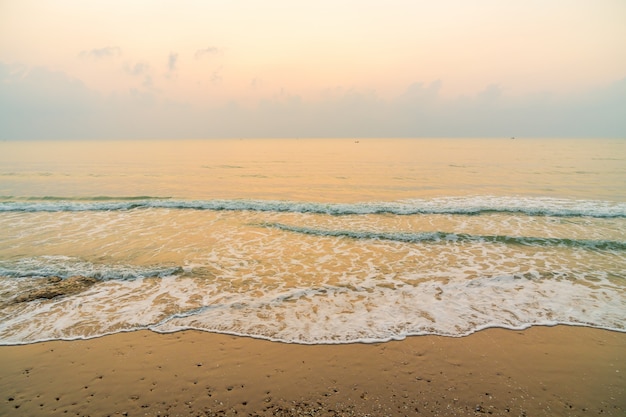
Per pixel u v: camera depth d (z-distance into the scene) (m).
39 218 14.48
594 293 7.61
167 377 4.98
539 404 4.48
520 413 4.32
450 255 10.09
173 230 12.72
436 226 13.20
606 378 4.98
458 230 12.60
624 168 31.88
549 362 5.32
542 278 8.41
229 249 10.65
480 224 13.46
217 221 14.03
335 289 7.84
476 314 6.74
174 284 8.14
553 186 22.22
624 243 10.84
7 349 5.65
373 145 100.75
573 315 6.70
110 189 22.05
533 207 15.84
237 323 6.44
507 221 13.89
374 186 23.09
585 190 20.67
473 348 5.66
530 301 7.26
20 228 12.91
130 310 6.91
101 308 7.00
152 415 4.29
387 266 9.26
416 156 50.62
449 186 22.70
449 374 5.04
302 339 5.91
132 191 21.38
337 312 6.82
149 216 14.86
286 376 5.00
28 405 4.47
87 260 9.60
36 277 8.46
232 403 4.48
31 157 50.50
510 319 6.55
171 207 16.50
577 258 9.78
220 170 33.28
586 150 64.00
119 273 8.69
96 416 4.28
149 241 11.38
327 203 16.94
